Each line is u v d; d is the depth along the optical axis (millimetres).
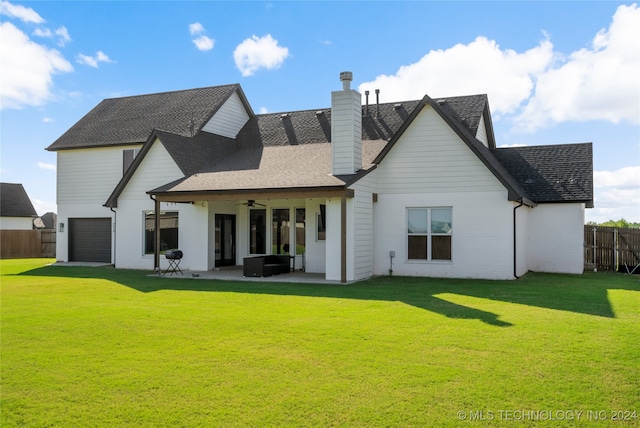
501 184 15969
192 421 4863
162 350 7297
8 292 13477
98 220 23516
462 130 16938
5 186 45156
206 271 18828
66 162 24000
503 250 15945
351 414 4992
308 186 15281
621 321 9031
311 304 11070
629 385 5715
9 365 6629
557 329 8383
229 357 6898
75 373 6281
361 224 16234
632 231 19047
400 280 15695
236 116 24297
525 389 5594
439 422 4809
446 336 7941
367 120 21172
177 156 19281
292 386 5754
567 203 18656
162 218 20078
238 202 20859
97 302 11648
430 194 16766
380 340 7727
